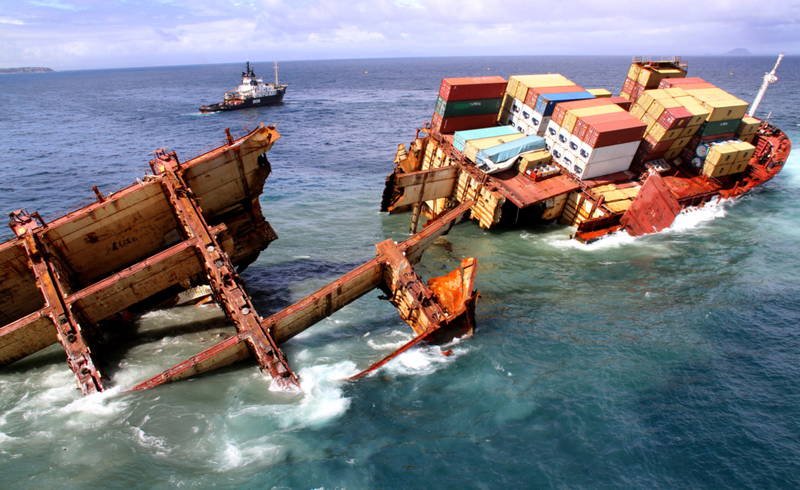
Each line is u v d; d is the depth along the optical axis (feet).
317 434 72.43
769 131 220.23
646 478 66.69
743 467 68.59
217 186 119.03
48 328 87.61
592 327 104.06
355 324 107.34
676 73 208.95
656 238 154.71
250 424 74.02
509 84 192.65
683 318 107.24
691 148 185.78
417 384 84.74
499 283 125.80
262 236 134.41
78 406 77.15
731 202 185.68
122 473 63.87
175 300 115.03
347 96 647.15
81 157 278.46
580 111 163.73
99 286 88.84
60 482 62.28
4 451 67.56
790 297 115.55
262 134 117.70
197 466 65.67
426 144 194.49
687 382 86.28
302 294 121.60
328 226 168.45
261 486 62.59
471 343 97.09
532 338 99.55
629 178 170.40
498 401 80.53
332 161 260.62
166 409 76.48
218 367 87.81
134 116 469.16
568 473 67.15
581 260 139.44
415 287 96.02
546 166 168.04
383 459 68.28
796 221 165.99
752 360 92.48
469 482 65.10
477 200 161.68
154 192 107.04
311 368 89.51
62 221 98.22
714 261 136.87
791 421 77.05
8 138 344.90
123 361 92.17
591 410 78.95
